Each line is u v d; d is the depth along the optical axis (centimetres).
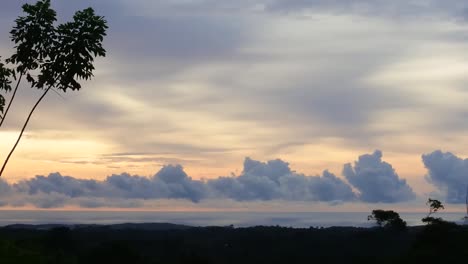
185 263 5294
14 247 2572
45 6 1528
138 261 4225
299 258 6234
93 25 1534
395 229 6981
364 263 5944
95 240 4791
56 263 2662
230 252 6325
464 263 4978
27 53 1529
